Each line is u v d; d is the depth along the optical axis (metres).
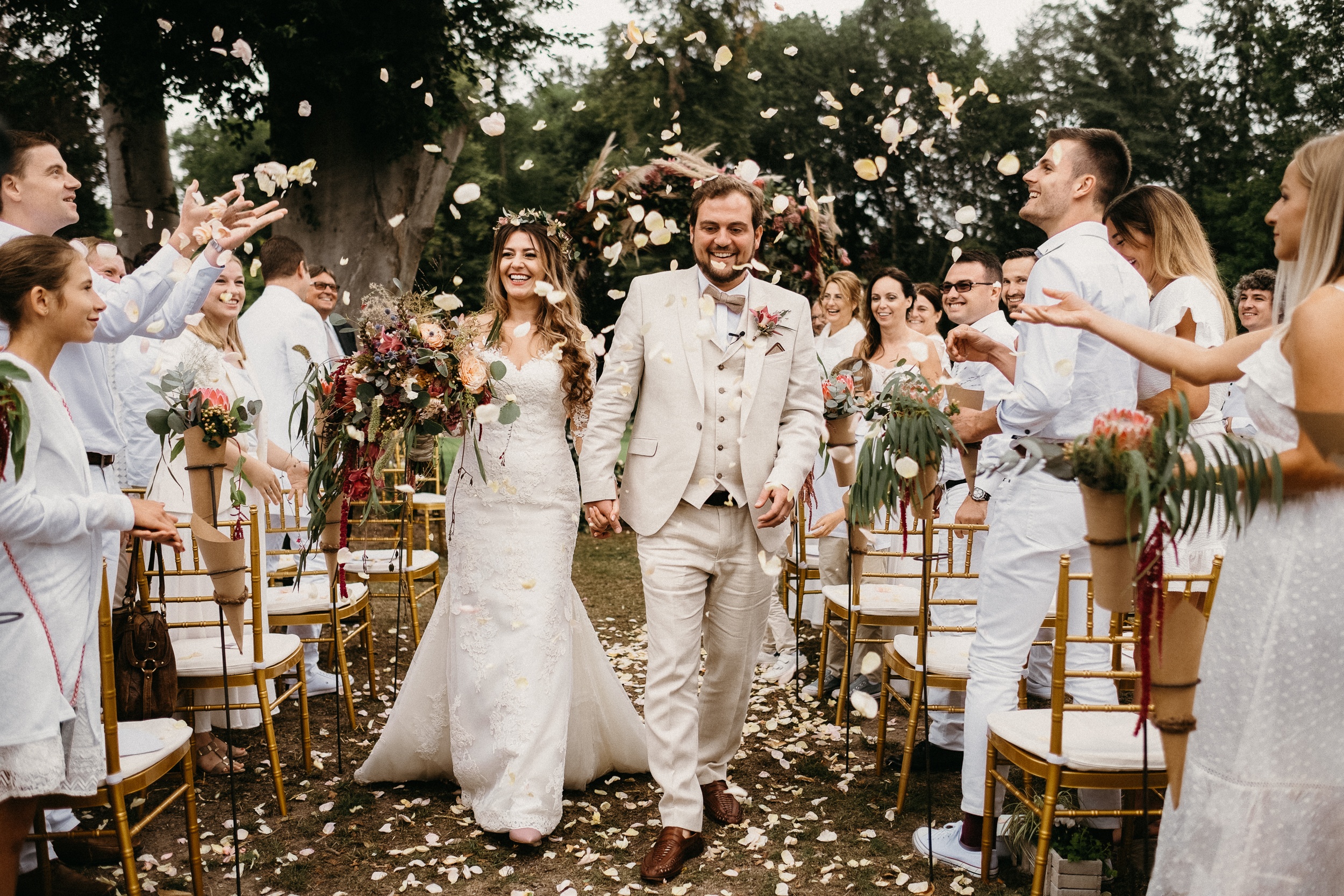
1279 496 1.80
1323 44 22.31
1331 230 1.84
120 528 2.35
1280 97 22.88
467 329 3.29
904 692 3.89
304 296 5.48
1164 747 2.02
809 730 4.07
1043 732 2.57
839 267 7.16
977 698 2.88
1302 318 1.81
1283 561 1.91
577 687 3.42
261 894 2.78
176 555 2.96
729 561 3.08
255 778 3.61
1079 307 2.21
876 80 23.31
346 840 3.11
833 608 4.14
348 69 11.20
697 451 3.01
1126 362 2.76
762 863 2.95
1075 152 2.83
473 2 12.33
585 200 7.00
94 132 14.11
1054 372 2.62
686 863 2.94
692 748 3.00
